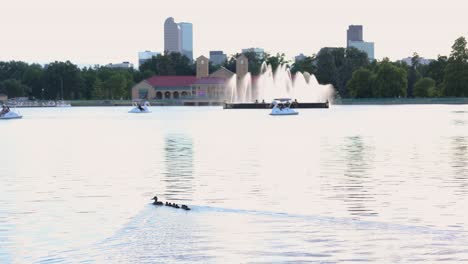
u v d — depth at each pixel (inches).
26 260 1028.5
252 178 1905.8
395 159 2380.7
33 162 2422.5
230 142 3329.2
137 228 1218.6
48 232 1208.2
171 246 1083.9
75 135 4141.2
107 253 1051.9
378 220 1273.4
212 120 6254.9
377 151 2714.1
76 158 2564.0
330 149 2834.6
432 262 975.0
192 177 1945.1
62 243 1124.5
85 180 1902.1
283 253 1031.0
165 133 4197.8
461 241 1093.8
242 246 1075.9
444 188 1670.8
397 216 1312.7
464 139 3356.3
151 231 1189.1
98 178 1941.4
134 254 1042.1
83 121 6432.1
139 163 2342.5
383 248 1051.9
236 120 6166.3
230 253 1036.5
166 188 1732.3
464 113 7106.3
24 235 1187.9
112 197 1592.0
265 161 2365.9
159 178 1929.1
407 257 1000.9
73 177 1969.7
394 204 1449.3
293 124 5187.0
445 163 2229.3
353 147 2928.2
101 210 1416.1
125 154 2714.1
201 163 2320.4
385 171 2030.0
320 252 1032.8
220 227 1212.5
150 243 1104.8
